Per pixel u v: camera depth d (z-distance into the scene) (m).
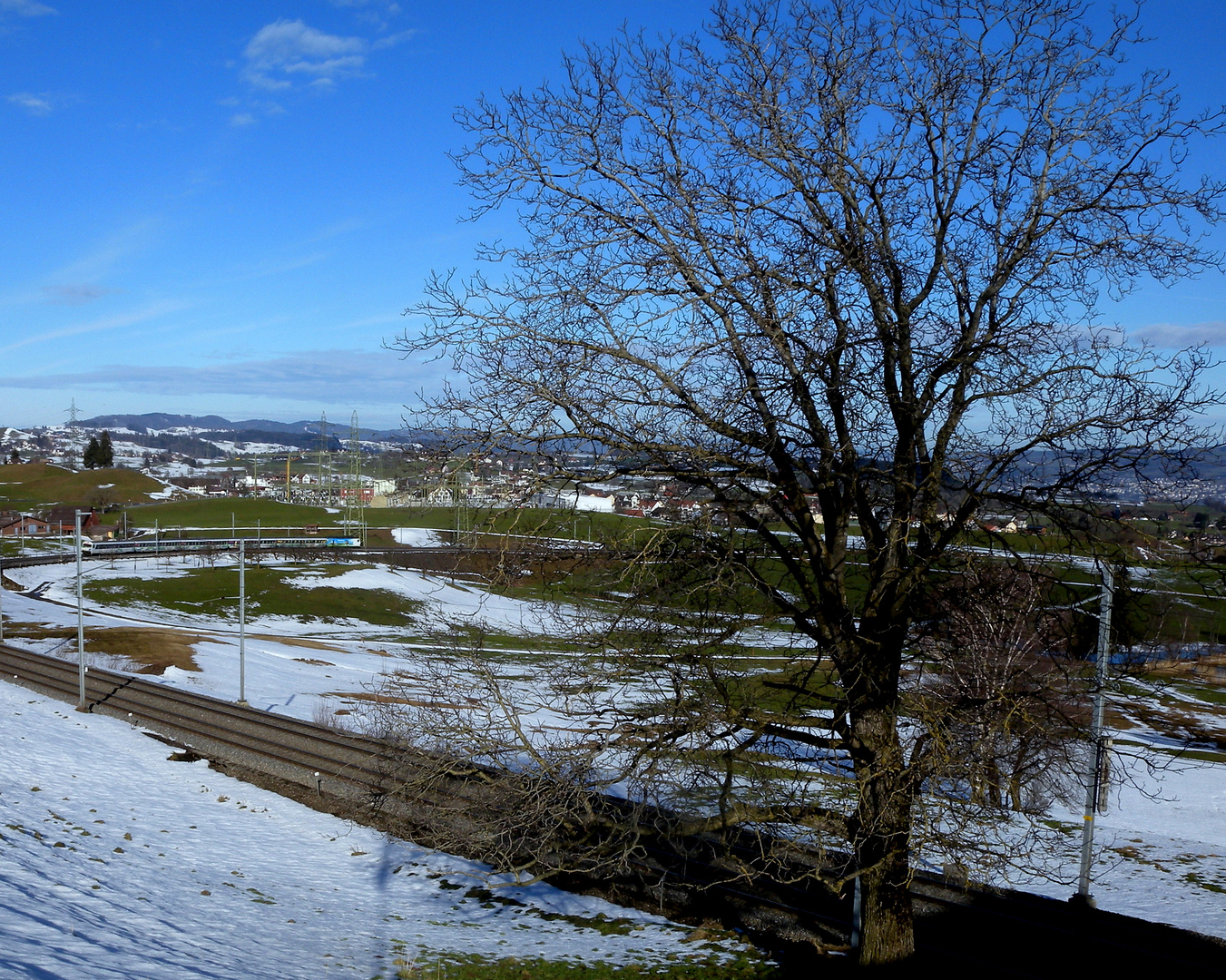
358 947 12.20
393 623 74.12
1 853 13.35
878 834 9.15
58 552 102.19
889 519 9.64
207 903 13.66
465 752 10.27
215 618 71.94
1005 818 9.84
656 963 11.70
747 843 14.30
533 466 9.16
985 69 9.27
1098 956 12.02
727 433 9.05
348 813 19.23
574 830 10.24
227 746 23.89
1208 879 18.28
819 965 11.53
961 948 12.16
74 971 8.09
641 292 9.20
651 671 9.52
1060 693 11.11
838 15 9.35
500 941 12.68
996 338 9.02
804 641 11.45
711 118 9.30
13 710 27.20
